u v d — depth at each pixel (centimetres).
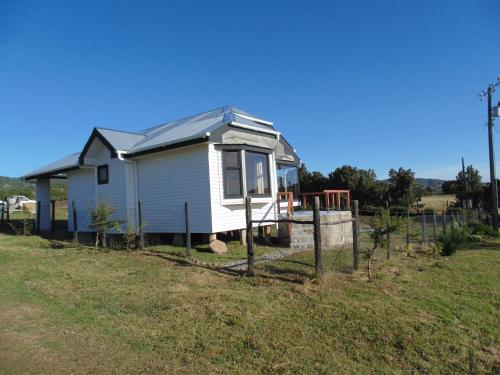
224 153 1190
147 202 1327
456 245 1212
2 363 408
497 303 675
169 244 1265
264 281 719
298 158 1709
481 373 442
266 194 1309
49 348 446
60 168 1661
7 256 1036
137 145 1368
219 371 406
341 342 489
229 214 1187
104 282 737
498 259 1121
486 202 3141
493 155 2228
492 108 2245
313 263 873
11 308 588
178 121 1719
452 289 745
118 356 429
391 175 3306
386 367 441
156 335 486
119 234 1357
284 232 1201
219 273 795
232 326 515
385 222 786
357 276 774
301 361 436
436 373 438
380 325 534
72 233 1658
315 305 595
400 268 895
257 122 1459
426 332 527
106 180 1434
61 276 794
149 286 700
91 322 528
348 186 3378
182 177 1214
